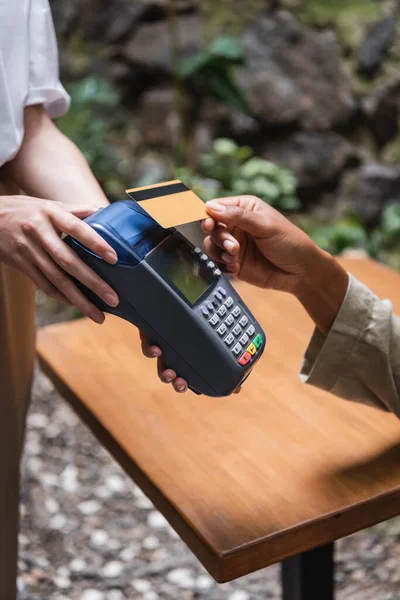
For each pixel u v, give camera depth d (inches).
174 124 110.2
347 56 108.4
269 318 41.0
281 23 108.9
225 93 96.4
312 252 28.8
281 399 34.1
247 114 108.0
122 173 108.0
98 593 56.9
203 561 26.6
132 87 113.6
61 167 31.6
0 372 32.7
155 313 25.4
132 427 32.3
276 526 26.5
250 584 57.2
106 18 112.7
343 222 99.7
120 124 112.5
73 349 38.7
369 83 108.0
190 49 109.8
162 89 111.5
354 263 47.0
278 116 107.8
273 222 28.0
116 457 31.9
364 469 29.4
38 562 59.4
